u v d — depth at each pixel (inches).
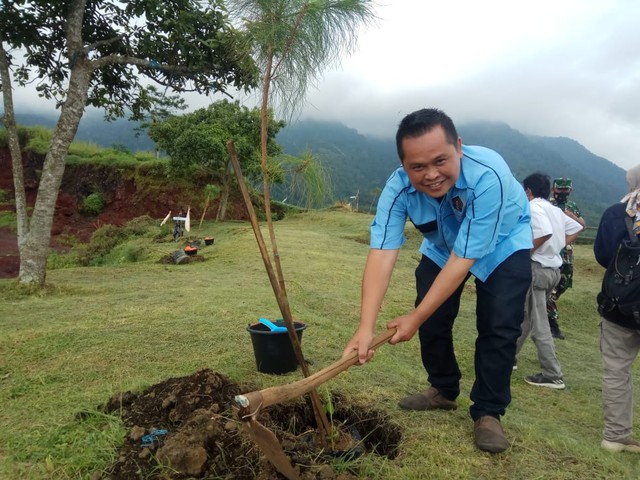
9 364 157.2
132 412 114.2
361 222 824.9
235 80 311.7
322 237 631.8
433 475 97.7
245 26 115.0
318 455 98.4
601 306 127.1
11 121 307.0
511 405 162.6
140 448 98.1
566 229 234.4
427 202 109.9
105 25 339.3
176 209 1075.9
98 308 235.6
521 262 111.8
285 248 507.2
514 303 110.0
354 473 97.9
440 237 114.7
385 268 107.5
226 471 92.4
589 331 325.7
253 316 215.5
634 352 128.1
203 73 316.2
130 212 1096.2
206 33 298.7
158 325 198.8
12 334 187.9
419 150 91.8
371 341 95.7
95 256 759.1
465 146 107.0
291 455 96.2
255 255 467.8
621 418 127.9
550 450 112.0
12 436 108.3
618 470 106.0
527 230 116.0
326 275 370.6
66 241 1026.7
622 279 120.1
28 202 1196.5
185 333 186.9
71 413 118.1
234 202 1093.1
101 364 156.3
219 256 494.0
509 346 109.7
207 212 1067.9
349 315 256.4
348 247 565.6
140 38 327.9
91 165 1163.9
